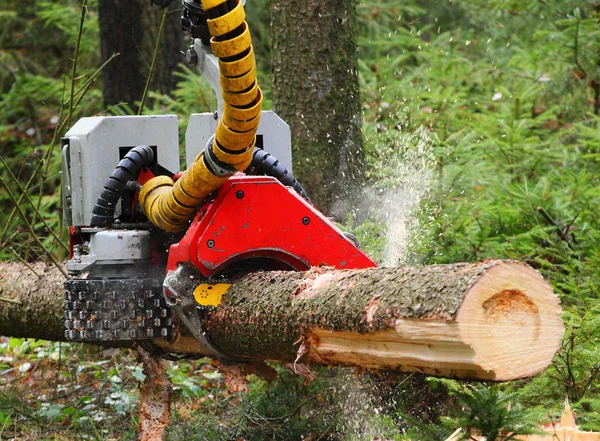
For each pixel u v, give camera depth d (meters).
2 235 8.90
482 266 4.36
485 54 16.08
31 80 18.75
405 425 6.90
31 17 21.00
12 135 18.67
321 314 5.04
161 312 6.25
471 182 10.16
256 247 5.95
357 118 10.12
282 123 7.45
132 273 6.47
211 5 5.11
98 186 7.04
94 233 6.65
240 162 5.62
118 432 7.95
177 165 7.33
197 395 8.66
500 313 4.36
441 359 4.45
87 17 18.08
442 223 9.23
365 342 4.85
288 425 7.23
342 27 9.98
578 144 12.20
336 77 9.91
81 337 6.25
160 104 14.57
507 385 6.72
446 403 7.04
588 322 7.00
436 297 4.38
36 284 8.48
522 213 9.87
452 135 10.45
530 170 11.41
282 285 5.55
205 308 5.87
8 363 10.26
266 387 7.73
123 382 9.09
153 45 14.55
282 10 9.92
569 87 12.59
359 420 7.06
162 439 6.94
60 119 9.11
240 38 5.15
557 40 12.70
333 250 6.18
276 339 5.45
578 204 10.18
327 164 9.85
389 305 4.61
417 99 12.70
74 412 8.35
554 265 8.84
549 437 5.86
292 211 6.07
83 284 6.23
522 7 14.19
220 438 7.34
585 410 6.57
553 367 6.75
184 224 6.21
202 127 7.48
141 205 6.72
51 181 16.16
